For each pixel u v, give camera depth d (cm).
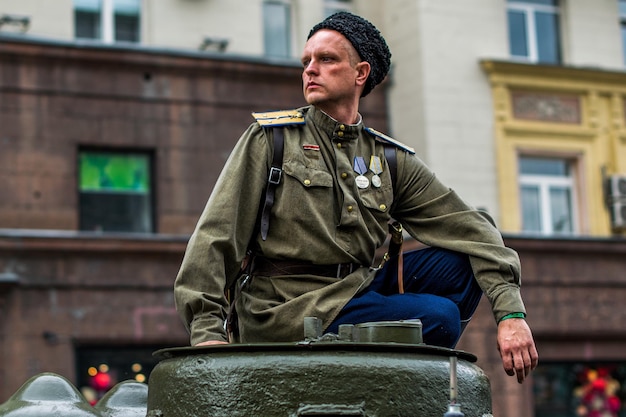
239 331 516
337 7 2333
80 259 2050
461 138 2291
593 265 2353
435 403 448
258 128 510
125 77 2127
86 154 2111
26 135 2061
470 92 2308
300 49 2266
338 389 437
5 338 2000
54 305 2028
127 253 2072
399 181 530
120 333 2059
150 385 470
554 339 2312
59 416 496
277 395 437
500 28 2358
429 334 498
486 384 478
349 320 498
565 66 2369
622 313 2361
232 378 441
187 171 2152
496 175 2308
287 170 503
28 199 2050
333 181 509
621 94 2431
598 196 2395
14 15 2078
